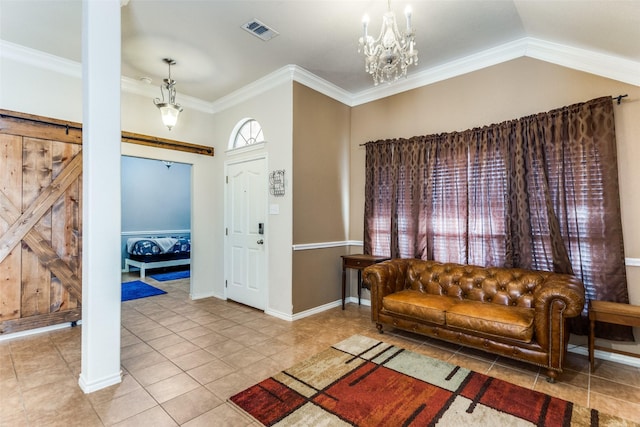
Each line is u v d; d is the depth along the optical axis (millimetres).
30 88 3281
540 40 2971
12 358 2674
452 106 3623
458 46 3225
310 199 3947
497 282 2994
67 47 3193
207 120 4836
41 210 3287
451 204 3521
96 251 2176
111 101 2234
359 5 2568
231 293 4562
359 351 2828
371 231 4234
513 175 3121
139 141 4078
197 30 2926
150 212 7625
